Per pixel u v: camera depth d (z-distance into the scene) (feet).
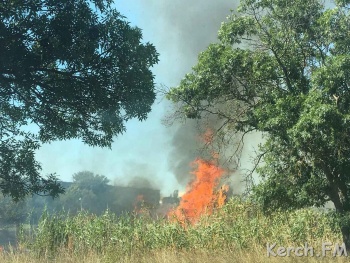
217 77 46.80
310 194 43.06
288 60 44.86
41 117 30.17
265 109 43.37
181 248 51.93
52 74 28.63
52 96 28.86
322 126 36.60
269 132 43.21
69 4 26.35
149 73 28.94
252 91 46.55
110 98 28.78
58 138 31.24
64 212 56.59
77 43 26.89
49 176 30.86
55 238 51.37
